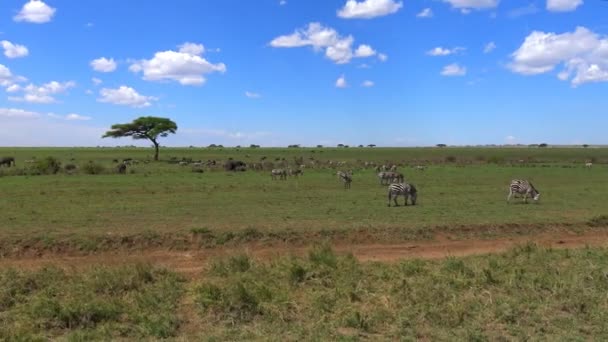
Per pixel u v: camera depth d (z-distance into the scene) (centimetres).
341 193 3012
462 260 1362
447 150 14225
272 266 1266
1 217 1986
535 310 998
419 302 1023
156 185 3409
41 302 970
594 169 5484
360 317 936
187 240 1631
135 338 866
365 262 1375
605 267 1283
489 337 878
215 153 11044
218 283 1132
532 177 4362
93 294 1031
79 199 2619
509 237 1838
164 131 7900
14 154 10069
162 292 1067
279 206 2406
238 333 884
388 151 12925
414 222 1933
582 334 895
